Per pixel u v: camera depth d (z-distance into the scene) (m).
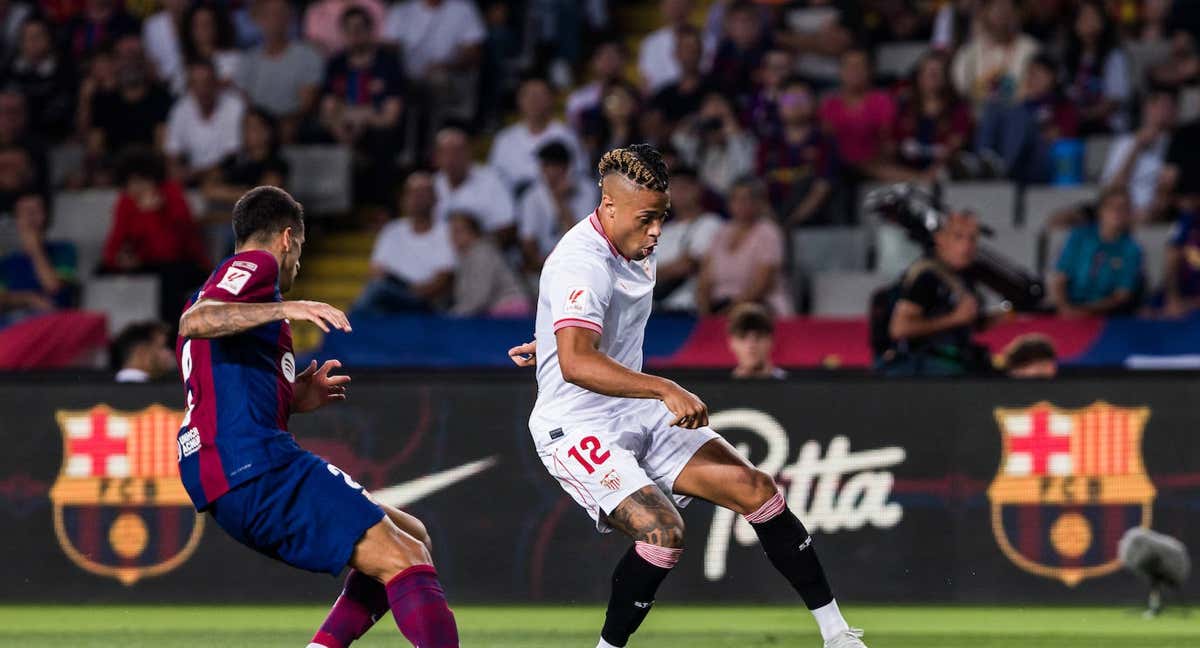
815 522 23.75
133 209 39.72
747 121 42.19
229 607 24.17
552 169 40.53
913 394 23.78
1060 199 40.28
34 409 24.48
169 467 24.33
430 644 15.47
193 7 48.56
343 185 43.91
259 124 42.94
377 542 15.76
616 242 16.83
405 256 40.09
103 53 46.53
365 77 45.28
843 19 46.44
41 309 40.12
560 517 23.94
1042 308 36.91
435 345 36.28
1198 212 37.91
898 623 22.53
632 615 17.42
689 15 46.84
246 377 15.91
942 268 27.08
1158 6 45.88
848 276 38.22
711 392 23.91
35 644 21.48
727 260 37.16
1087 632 21.81
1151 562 22.61
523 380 24.14
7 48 50.25
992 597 23.61
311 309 15.16
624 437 17.47
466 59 47.25
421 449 24.19
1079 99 43.72
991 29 43.75
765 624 22.48
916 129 42.31
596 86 46.06
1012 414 23.70
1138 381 23.59
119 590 24.30
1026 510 23.64
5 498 24.44
